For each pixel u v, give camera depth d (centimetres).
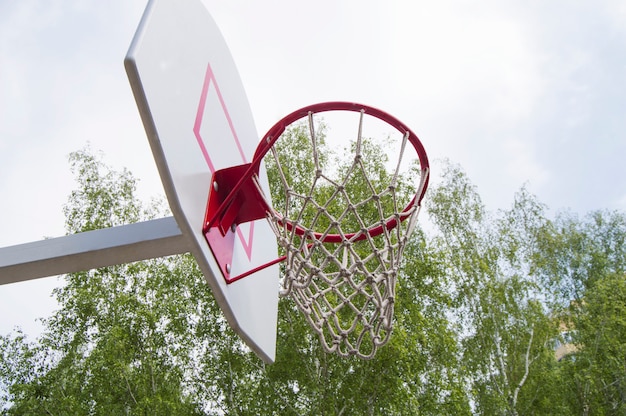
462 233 1466
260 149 276
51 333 1179
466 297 1374
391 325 288
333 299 755
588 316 1406
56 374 1139
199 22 286
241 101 338
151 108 198
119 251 237
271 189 1166
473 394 1205
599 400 1323
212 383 1087
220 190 261
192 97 250
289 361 997
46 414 1101
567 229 1744
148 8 219
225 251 253
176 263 1201
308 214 998
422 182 311
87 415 1073
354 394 956
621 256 1697
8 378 1156
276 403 1024
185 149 227
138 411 1000
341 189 293
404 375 955
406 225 321
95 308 1161
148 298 1177
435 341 1059
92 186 1301
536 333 1352
